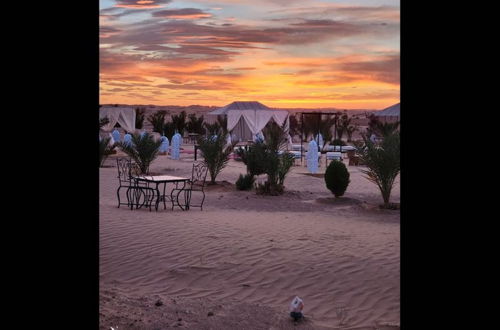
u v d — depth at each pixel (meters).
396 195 16.53
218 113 40.72
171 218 11.46
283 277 7.30
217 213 12.55
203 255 8.37
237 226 10.74
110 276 7.31
